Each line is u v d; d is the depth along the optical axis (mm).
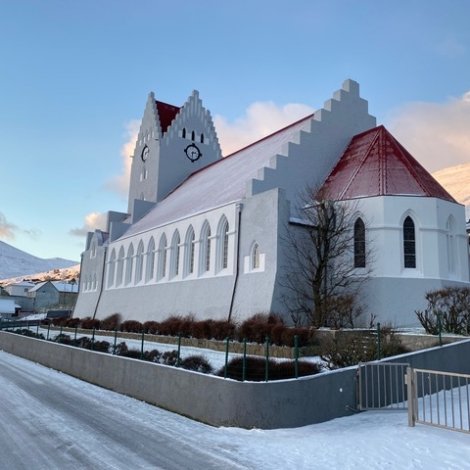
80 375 22828
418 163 32531
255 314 26688
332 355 15797
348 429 11531
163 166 59562
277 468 8602
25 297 124750
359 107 38406
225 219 33344
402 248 28234
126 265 49344
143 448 9961
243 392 12219
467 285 29484
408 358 14969
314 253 29188
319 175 34531
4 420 12500
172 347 26453
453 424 10453
